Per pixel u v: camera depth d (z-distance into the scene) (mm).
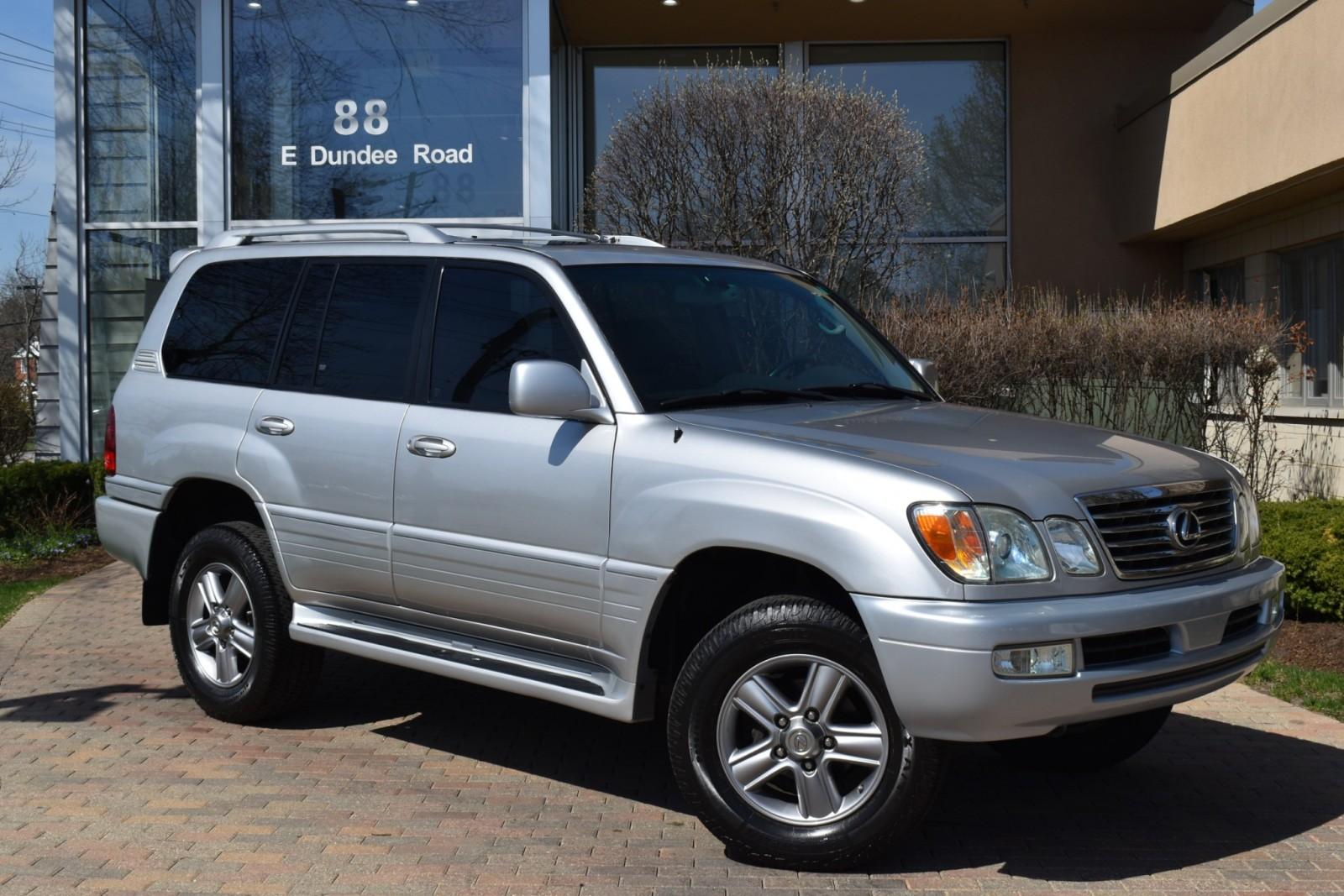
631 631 4555
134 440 6324
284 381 5816
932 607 3908
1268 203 12133
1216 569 4457
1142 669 4043
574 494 4703
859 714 4227
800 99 12156
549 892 4129
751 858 4336
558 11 14367
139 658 7473
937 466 4141
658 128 12195
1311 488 11844
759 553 4398
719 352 5129
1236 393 11141
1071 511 4105
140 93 13156
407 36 12922
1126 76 15148
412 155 12922
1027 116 15289
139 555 6262
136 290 13164
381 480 5305
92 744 5758
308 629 5664
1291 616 8164
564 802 5043
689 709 4371
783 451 4297
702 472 4406
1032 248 15305
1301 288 12664
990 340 10922
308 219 13016
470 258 5371
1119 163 15023
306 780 5273
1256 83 11383
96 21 13172
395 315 5523
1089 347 10984
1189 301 14867
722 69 13508
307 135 12992
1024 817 4832
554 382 4562
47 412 13727
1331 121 10070
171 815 4852
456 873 4285
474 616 5105
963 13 14500
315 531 5531
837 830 4188
